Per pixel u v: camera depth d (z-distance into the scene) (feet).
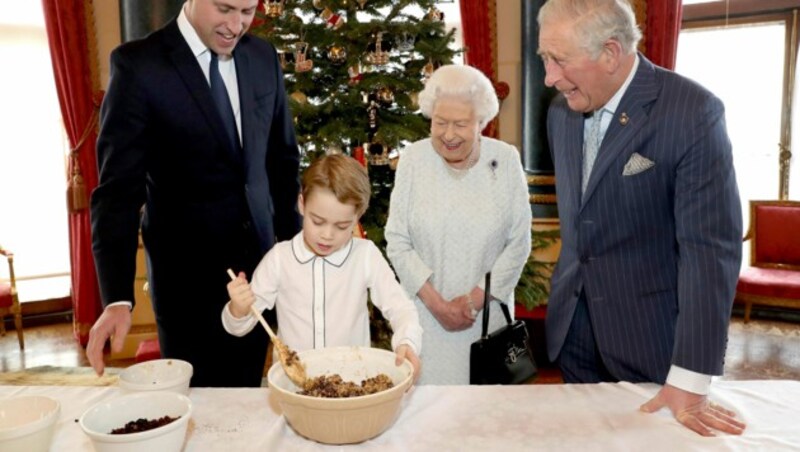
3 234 15.90
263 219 5.96
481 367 5.65
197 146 5.51
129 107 5.29
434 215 6.17
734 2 15.16
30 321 16.10
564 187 5.33
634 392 4.42
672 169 4.53
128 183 5.33
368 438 3.74
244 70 5.78
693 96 4.46
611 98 4.84
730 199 4.26
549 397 4.36
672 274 4.98
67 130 14.46
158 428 3.32
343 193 4.61
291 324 5.25
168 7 13.39
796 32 14.73
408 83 10.36
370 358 4.28
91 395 4.57
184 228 5.72
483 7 15.01
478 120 5.80
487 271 6.30
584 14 4.31
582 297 5.41
